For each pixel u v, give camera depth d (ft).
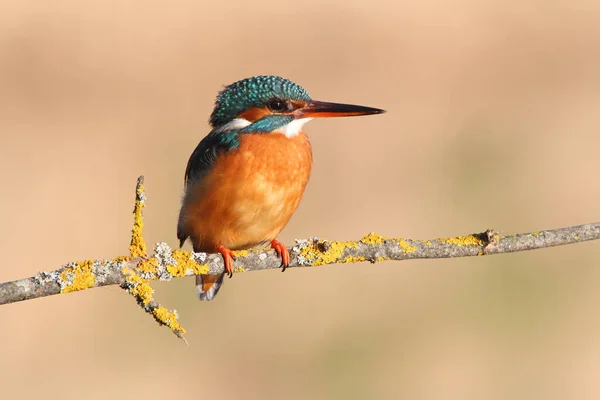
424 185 49.32
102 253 43.47
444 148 53.52
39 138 52.75
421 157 52.42
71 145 52.19
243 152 24.35
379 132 55.42
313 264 21.49
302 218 46.73
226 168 24.26
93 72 60.70
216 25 67.77
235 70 63.10
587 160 51.88
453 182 49.75
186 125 55.42
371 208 47.70
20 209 45.88
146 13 68.39
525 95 61.98
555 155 52.54
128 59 62.23
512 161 51.96
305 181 25.79
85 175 49.24
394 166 51.31
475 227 45.73
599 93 62.34
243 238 25.23
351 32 69.46
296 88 25.57
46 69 59.82
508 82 63.77
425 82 63.62
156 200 47.11
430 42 69.51
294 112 25.43
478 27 70.54
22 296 18.33
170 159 51.26
